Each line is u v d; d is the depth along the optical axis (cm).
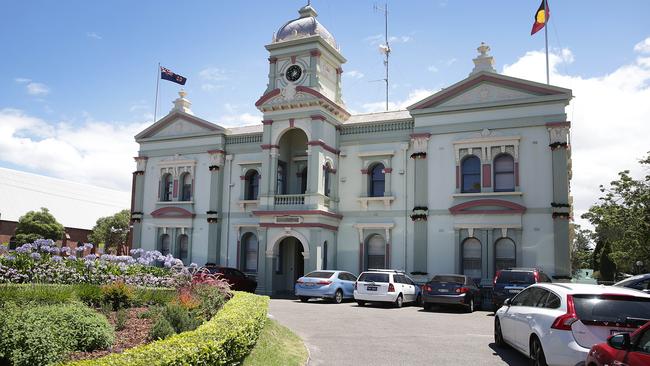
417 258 2759
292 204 2970
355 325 1705
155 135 3653
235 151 3397
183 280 1617
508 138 2636
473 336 1491
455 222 2711
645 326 658
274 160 3067
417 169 2827
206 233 3366
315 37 3011
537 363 983
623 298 910
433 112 2820
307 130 2984
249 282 2934
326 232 2948
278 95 3069
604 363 705
